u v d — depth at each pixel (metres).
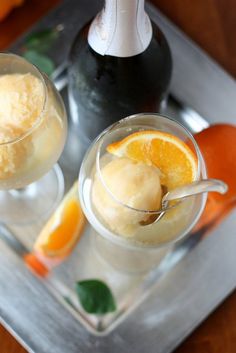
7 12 0.64
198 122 0.62
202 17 0.66
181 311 0.55
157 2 0.66
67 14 0.64
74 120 0.61
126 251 0.57
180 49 0.64
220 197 0.58
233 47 0.65
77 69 0.54
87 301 0.55
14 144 0.49
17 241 0.58
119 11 0.48
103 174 0.49
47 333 0.54
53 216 0.57
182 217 0.50
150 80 0.53
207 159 0.58
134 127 0.51
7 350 0.54
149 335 0.54
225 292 0.56
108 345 0.54
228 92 0.63
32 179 0.53
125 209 0.47
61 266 0.57
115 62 0.52
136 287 0.56
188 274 0.57
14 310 0.54
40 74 0.50
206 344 0.55
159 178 0.49
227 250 0.57
